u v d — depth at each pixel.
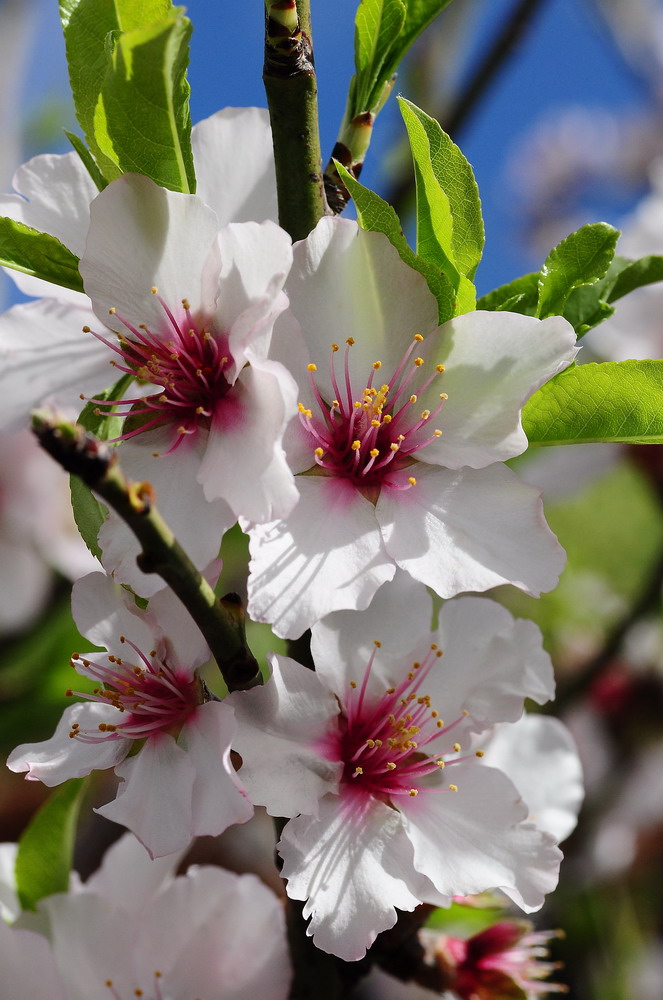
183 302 0.25
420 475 0.25
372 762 0.26
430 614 0.26
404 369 0.25
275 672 0.25
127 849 0.29
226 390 0.25
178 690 0.25
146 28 0.24
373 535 0.25
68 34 0.25
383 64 0.27
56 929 0.28
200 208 0.25
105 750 0.25
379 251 0.25
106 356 0.27
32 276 0.26
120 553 0.24
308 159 0.26
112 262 0.25
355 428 0.25
